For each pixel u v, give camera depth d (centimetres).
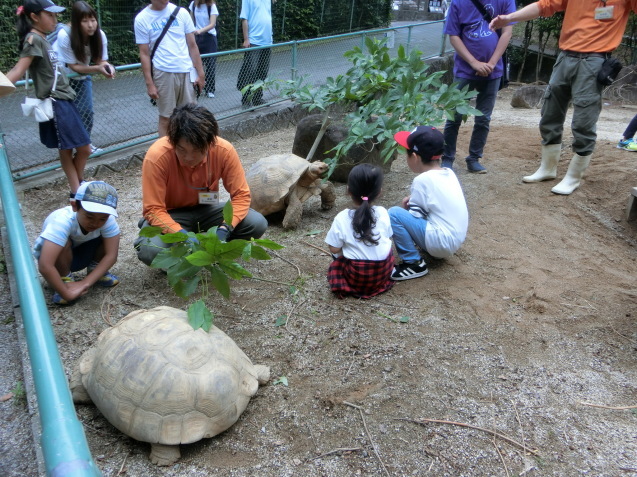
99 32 472
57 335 278
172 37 525
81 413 226
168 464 201
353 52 462
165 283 333
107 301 311
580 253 374
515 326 288
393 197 463
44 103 409
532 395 238
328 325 290
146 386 201
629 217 424
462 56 473
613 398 236
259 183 389
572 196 465
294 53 765
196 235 245
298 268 350
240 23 1166
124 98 667
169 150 294
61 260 296
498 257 364
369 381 247
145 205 301
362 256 305
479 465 202
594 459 203
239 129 689
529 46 1409
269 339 278
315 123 496
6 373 254
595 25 410
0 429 221
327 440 214
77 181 459
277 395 239
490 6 463
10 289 323
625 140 586
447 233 325
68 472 99
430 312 301
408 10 2127
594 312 302
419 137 331
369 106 416
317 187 423
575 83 432
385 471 199
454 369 254
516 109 966
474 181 503
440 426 220
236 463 204
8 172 304
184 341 214
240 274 252
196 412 201
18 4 834
